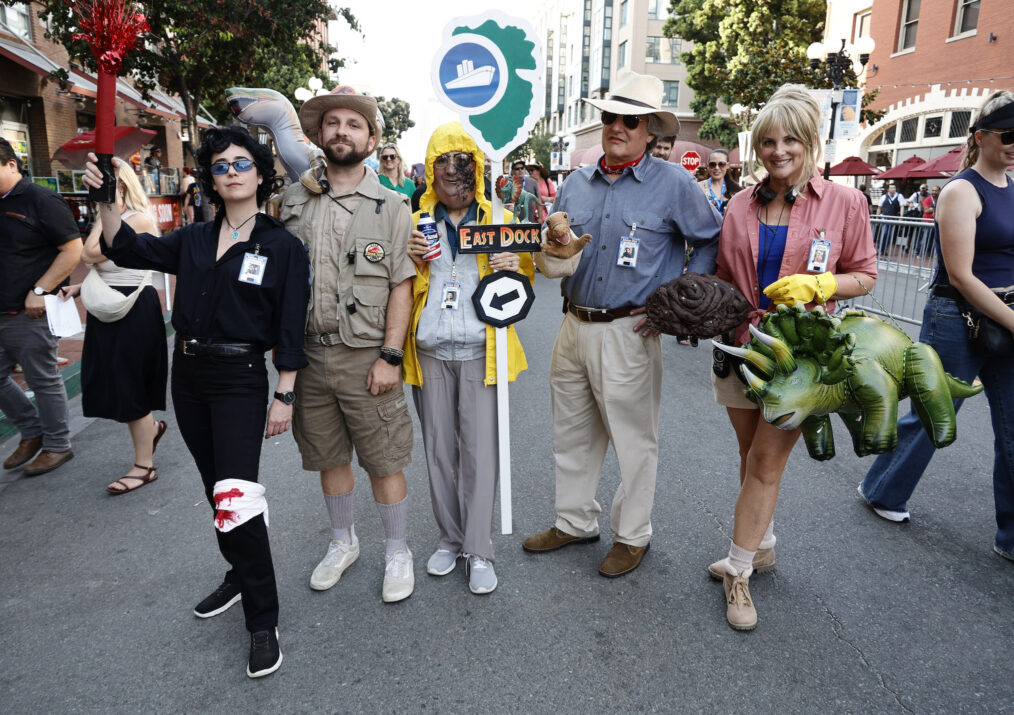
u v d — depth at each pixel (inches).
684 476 160.1
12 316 157.5
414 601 111.9
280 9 553.0
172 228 694.5
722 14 1002.1
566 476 125.7
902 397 94.7
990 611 108.0
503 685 92.5
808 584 115.8
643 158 115.5
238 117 162.4
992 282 113.7
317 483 158.4
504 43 104.9
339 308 103.7
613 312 113.9
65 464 171.5
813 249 99.0
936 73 727.7
